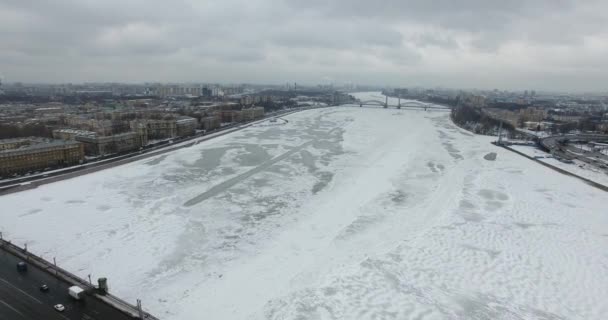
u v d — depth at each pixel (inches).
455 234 3713.1
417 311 2506.2
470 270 3051.2
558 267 3134.8
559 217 4234.7
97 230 3676.2
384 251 3336.6
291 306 2518.5
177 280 2839.6
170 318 2372.0
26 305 2399.1
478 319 2444.6
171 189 5032.0
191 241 3494.1
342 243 3489.2
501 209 4451.3
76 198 4608.8
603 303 2659.9
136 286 2741.1
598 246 3528.5
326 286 2768.2
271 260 3161.9
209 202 4559.5
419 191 5073.8
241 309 2484.0
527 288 2822.3
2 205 4308.6
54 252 3208.7
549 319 2474.2
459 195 4938.5
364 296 2655.0
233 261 3144.7
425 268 3061.0
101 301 2492.6
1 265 2915.8
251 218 4074.8
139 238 3526.1
